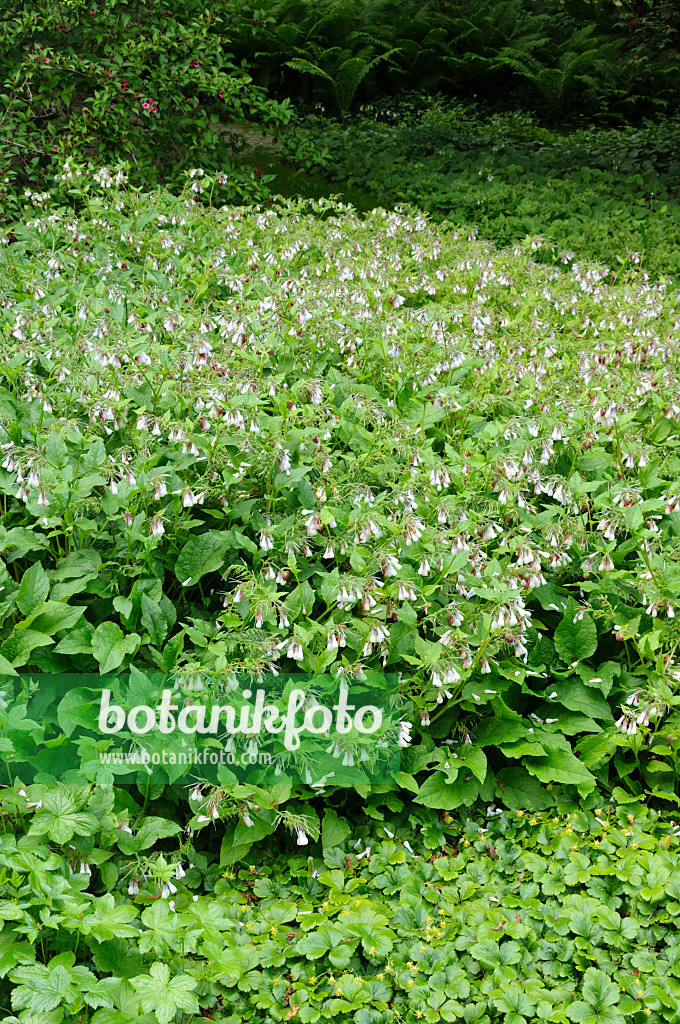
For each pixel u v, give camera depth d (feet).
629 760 15.12
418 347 21.76
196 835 13.79
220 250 29.22
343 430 18.90
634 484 18.94
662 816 14.38
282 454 15.98
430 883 13.15
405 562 15.96
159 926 10.96
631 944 12.07
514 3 72.08
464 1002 11.46
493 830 14.16
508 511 17.04
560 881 13.05
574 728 14.97
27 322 21.22
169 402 18.49
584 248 42.39
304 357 22.08
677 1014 11.05
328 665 14.16
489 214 47.73
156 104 39.27
